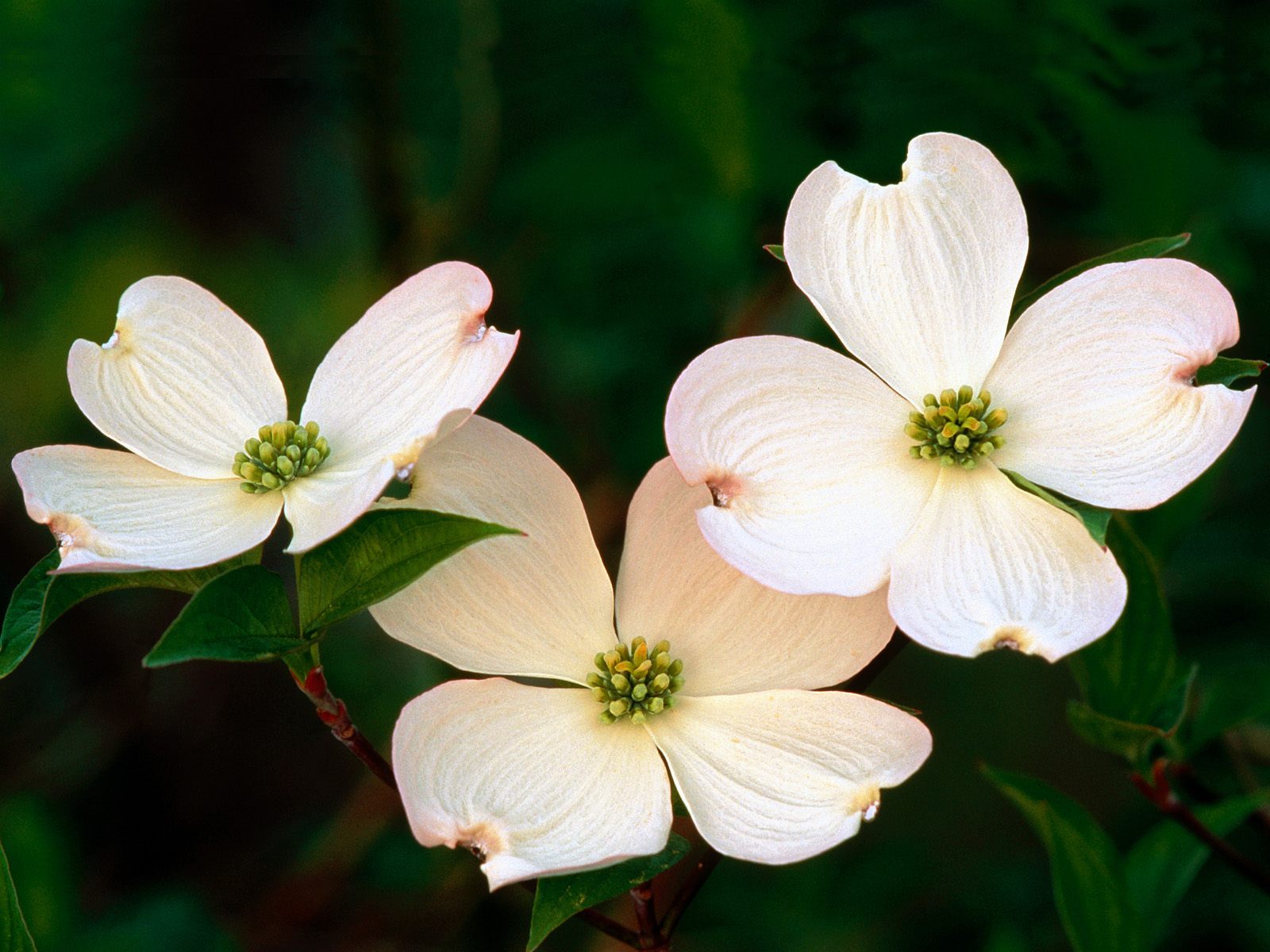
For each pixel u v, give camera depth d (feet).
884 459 1.52
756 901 1.93
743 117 1.94
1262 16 1.89
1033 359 1.53
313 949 1.97
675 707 1.50
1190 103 1.90
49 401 1.99
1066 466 1.51
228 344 1.57
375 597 1.44
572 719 1.49
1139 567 1.62
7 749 2.00
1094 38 1.88
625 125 1.98
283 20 2.00
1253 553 1.97
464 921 1.98
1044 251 1.98
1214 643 1.94
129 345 1.56
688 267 2.00
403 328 1.55
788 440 1.51
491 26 1.97
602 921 1.51
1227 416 1.48
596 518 2.00
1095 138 1.91
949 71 1.93
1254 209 1.92
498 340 1.53
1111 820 1.99
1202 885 1.94
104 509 1.51
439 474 1.51
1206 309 1.49
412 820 1.42
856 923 1.93
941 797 2.00
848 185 1.54
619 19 1.97
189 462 1.55
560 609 1.51
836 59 1.94
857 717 1.47
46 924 1.83
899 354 1.54
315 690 1.48
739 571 1.50
